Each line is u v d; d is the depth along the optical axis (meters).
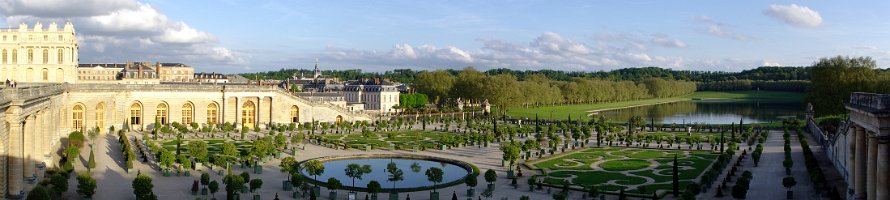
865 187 89.50
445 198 104.06
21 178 90.12
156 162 132.62
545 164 143.25
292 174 109.00
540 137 192.50
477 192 109.06
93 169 120.88
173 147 161.75
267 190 107.75
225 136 195.88
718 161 130.62
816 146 178.62
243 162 130.62
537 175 127.44
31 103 97.19
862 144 89.38
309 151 161.62
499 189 112.38
